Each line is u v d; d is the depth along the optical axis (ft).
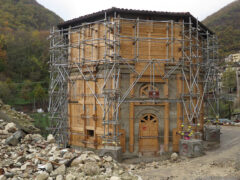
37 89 184.55
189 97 66.33
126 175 37.19
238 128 104.06
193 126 67.87
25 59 248.93
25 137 49.67
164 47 63.05
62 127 70.38
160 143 62.28
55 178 34.14
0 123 56.95
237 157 55.47
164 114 62.59
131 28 61.67
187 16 62.64
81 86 68.54
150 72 61.21
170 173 46.50
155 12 60.39
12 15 348.38
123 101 59.36
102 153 54.19
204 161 53.57
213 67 77.30
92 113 65.36
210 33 81.76
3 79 207.92
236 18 333.21
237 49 268.41
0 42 239.91
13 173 33.60
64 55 75.36
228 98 166.61
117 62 57.72
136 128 61.77
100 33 64.39
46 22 386.32
